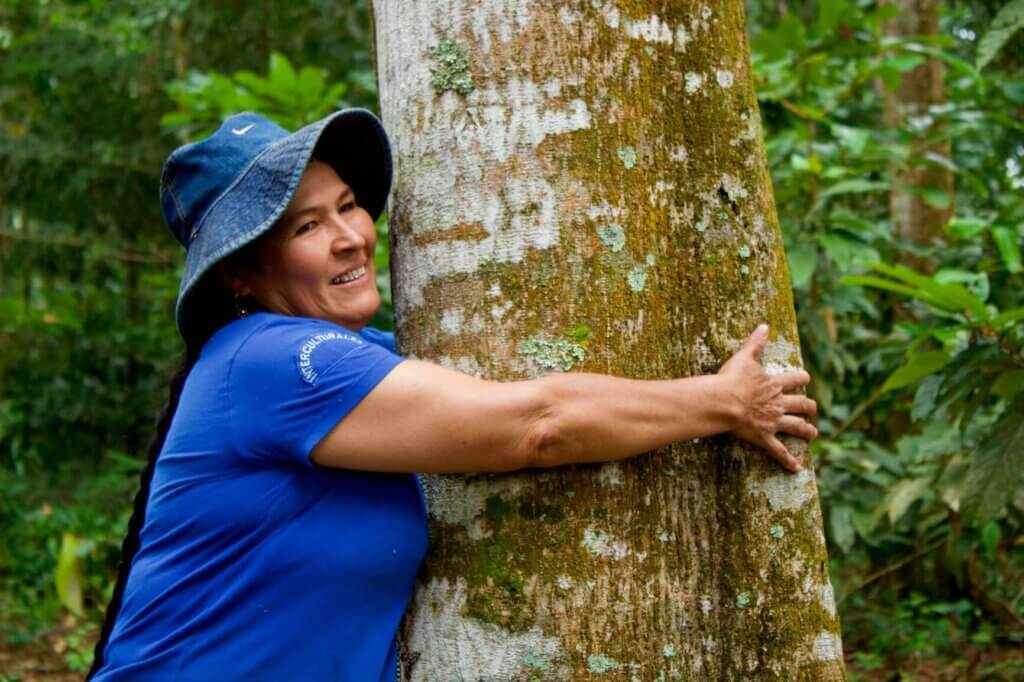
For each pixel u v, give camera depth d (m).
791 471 1.89
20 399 8.48
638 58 1.82
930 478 3.96
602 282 1.76
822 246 4.18
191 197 1.84
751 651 1.84
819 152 4.31
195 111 4.99
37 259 8.84
